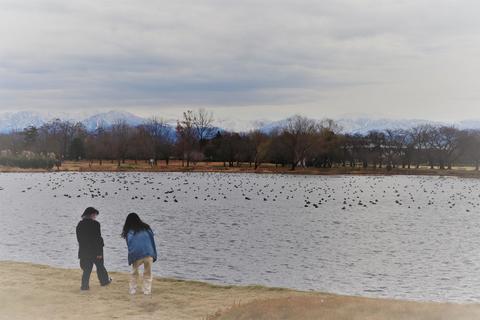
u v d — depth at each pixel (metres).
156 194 93.75
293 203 80.31
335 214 65.19
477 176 168.12
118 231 46.47
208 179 139.62
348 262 33.47
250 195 94.81
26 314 16.81
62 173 159.38
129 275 23.83
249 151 189.00
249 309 16.30
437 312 15.63
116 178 137.50
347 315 15.27
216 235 45.06
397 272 30.55
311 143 175.38
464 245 41.19
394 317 15.12
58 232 45.16
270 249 37.88
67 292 19.83
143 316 16.89
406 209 73.12
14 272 23.72
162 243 40.16
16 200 79.62
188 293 20.48
